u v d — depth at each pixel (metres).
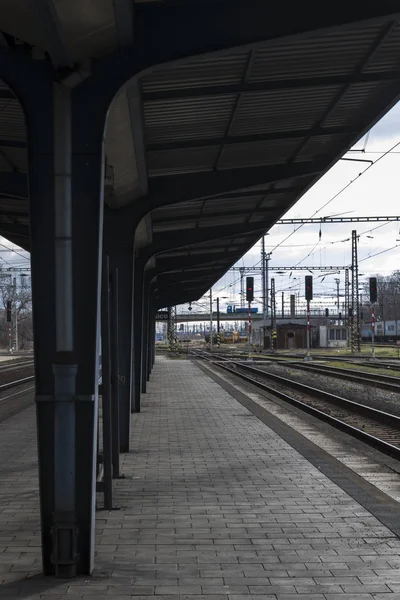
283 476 8.92
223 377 30.70
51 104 5.32
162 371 35.94
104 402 7.35
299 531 6.42
